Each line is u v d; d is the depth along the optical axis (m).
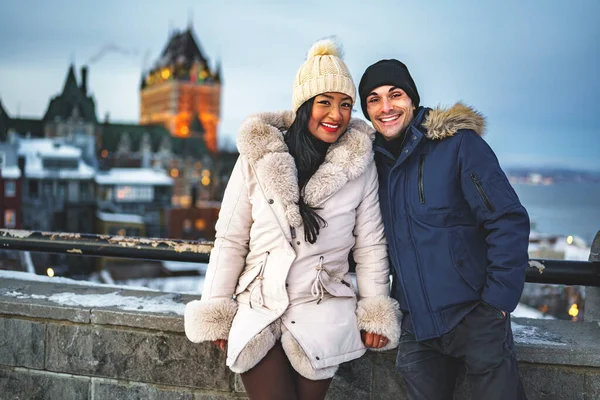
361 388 2.34
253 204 2.02
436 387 1.94
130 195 83.06
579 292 19.47
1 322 2.60
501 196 1.76
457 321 1.83
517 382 1.80
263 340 1.90
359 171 1.99
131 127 117.12
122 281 40.25
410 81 1.99
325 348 1.91
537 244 30.19
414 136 1.90
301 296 1.98
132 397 2.50
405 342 2.00
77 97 125.81
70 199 75.81
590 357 2.14
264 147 2.01
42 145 78.38
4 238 2.79
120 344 2.49
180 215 70.69
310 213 1.95
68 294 2.69
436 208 1.86
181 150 115.75
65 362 2.55
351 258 2.21
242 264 2.09
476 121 1.88
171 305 2.56
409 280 1.91
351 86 2.00
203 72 173.38
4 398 2.62
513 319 2.49
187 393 2.46
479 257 1.86
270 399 1.86
